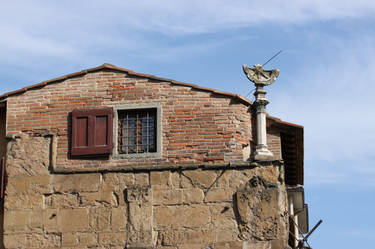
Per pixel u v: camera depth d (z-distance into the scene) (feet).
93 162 61.98
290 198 71.00
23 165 62.49
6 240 60.75
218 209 60.08
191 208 60.18
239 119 62.28
